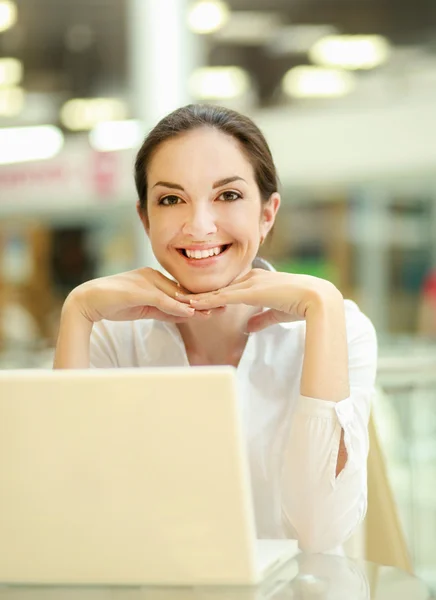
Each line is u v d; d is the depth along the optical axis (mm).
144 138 1477
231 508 933
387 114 7188
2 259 8266
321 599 978
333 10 8008
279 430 1468
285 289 1322
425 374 2451
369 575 1077
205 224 1368
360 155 7230
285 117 7516
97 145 8180
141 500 948
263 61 8883
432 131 7070
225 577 956
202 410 915
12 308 8273
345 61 8688
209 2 8109
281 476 1336
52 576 996
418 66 8516
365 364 1465
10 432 959
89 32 8711
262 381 1495
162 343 1552
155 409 924
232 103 9133
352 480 1303
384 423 3125
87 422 940
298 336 1515
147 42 8422
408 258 7375
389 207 7359
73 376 938
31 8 8188
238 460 920
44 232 8195
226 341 1522
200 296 1373
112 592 983
